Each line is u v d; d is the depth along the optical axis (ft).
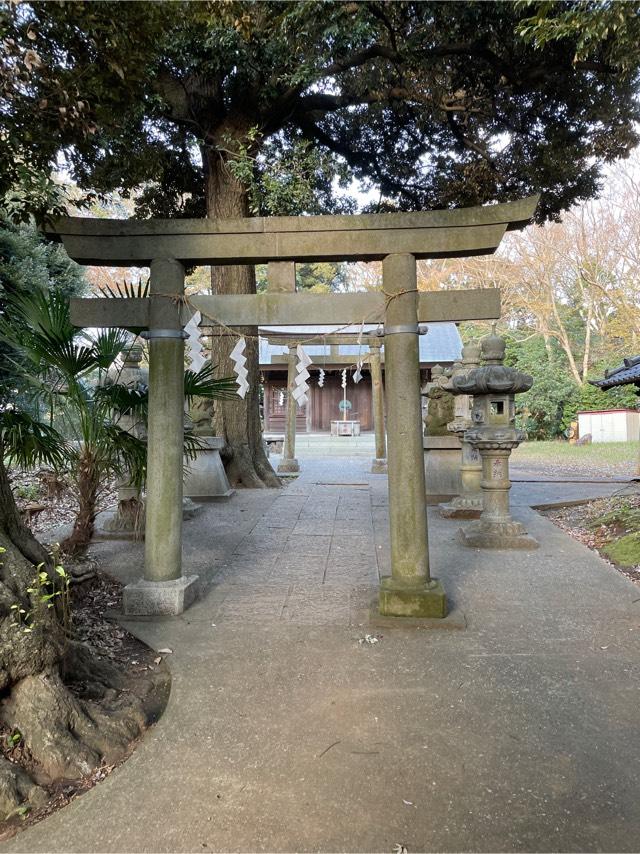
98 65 10.00
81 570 13.03
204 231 12.05
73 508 24.66
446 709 8.07
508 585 13.78
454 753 7.02
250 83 25.99
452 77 29.25
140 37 10.09
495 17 23.31
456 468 25.84
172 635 10.95
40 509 19.67
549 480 32.45
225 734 7.54
